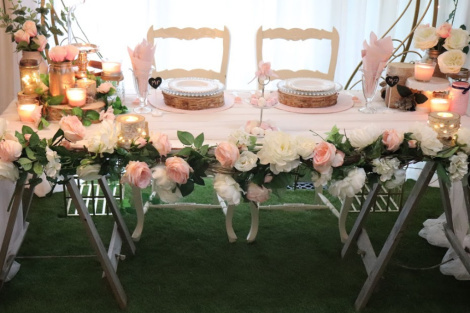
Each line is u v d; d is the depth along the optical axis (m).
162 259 2.60
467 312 2.32
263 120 2.32
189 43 3.67
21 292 2.34
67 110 2.20
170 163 1.88
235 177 1.98
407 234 2.87
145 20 3.59
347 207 2.69
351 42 3.72
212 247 2.71
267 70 2.22
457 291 2.45
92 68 2.53
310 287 2.44
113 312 2.25
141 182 1.87
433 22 3.33
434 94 2.46
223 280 2.47
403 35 3.77
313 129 2.27
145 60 2.32
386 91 2.55
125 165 1.94
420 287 2.46
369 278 2.28
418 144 1.99
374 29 3.78
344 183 1.95
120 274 2.48
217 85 2.54
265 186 1.98
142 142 1.92
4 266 2.29
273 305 2.32
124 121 1.95
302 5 3.59
